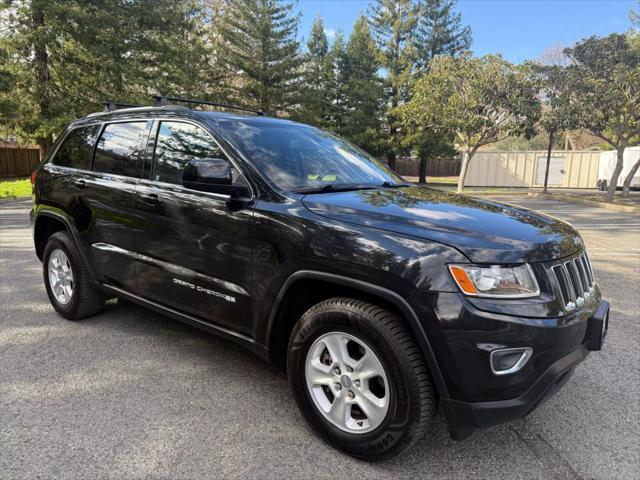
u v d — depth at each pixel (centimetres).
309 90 2914
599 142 4856
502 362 214
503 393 217
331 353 253
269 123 359
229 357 365
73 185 405
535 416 295
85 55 1909
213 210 296
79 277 409
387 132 3359
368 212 256
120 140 382
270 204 276
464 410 219
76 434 263
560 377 234
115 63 1931
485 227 243
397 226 240
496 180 3341
